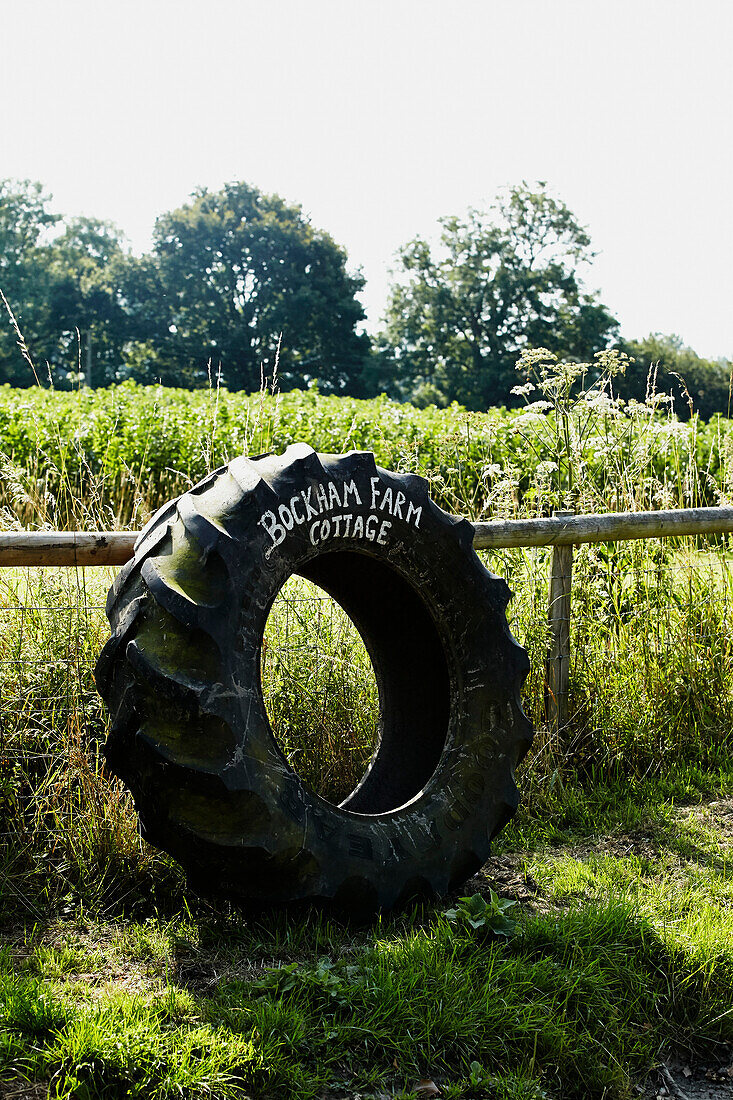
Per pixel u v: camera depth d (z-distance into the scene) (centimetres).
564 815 500
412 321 7712
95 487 591
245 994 312
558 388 700
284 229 7425
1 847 394
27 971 325
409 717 446
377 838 366
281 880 343
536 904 397
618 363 710
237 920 368
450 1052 299
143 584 344
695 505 783
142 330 7194
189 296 7219
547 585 566
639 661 594
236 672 336
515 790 419
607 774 554
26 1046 275
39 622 442
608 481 700
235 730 329
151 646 331
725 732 599
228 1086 268
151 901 382
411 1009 305
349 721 486
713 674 609
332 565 446
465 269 7500
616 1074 304
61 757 411
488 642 418
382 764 448
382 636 452
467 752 408
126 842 395
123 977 327
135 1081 267
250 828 330
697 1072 318
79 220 8244
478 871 426
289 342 7094
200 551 341
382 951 334
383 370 7512
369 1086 280
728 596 632
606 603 599
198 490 374
